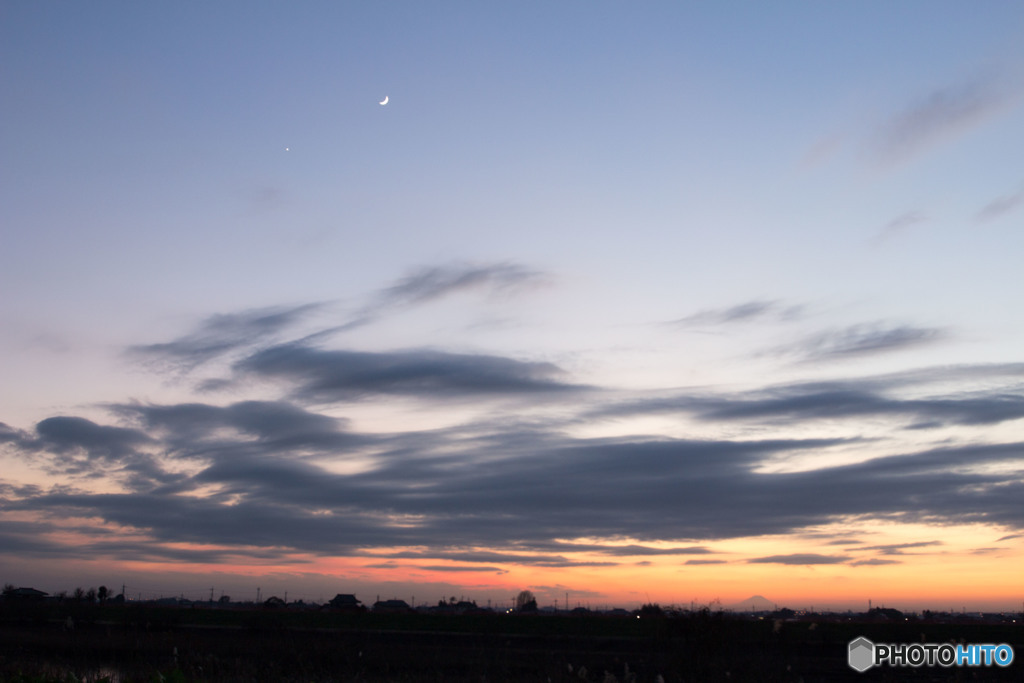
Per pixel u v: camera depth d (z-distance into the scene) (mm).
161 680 19844
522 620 64125
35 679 19984
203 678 22344
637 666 33969
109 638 44688
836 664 37625
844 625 52875
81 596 86875
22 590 91625
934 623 57219
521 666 34312
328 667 34281
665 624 28719
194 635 53156
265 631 58969
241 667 29031
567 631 54375
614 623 59906
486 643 48281
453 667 35125
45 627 59000
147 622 58625
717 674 27094
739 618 29156
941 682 32781
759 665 28641
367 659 37250
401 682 29969
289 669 30594
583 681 29016
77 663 31609
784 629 38625
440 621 64125
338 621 64438
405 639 51375
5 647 41062
